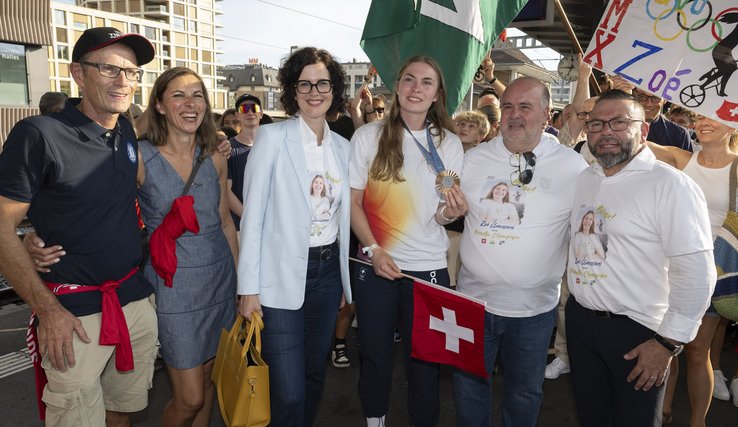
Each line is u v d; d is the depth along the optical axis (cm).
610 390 231
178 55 9875
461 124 399
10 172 187
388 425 320
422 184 247
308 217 232
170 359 239
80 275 207
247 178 230
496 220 238
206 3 10494
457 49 295
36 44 1802
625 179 210
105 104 203
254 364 218
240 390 206
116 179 211
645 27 288
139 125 268
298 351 240
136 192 224
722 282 264
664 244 199
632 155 208
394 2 301
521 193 234
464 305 229
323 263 245
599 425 236
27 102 1806
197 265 240
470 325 230
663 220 198
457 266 381
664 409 318
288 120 241
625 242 207
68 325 198
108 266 212
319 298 251
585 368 229
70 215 202
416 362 264
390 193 249
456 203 232
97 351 212
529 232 233
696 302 193
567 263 252
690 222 193
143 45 210
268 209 234
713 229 278
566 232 242
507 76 1767
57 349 196
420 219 249
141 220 243
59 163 196
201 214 242
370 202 256
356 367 396
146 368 237
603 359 221
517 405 253
